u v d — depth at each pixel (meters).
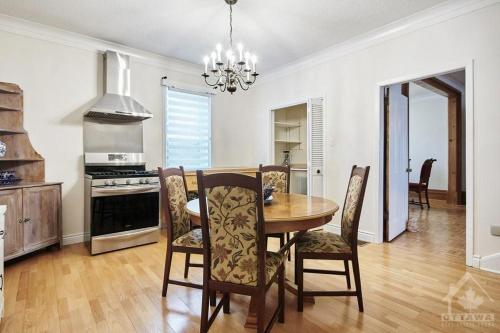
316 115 3.94
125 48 3.69
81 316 1.81
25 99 3.06
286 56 4.03
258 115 5.03
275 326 1.71
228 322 1.77
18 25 2.98
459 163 5.94
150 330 1.67
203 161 4.64
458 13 2.62
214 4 2.68
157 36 3.38
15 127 3.01
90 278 2.38
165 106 4.14
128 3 2.66
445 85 5.38
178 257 2.92
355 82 3.51
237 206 1.43
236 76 2.60
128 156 3.74
